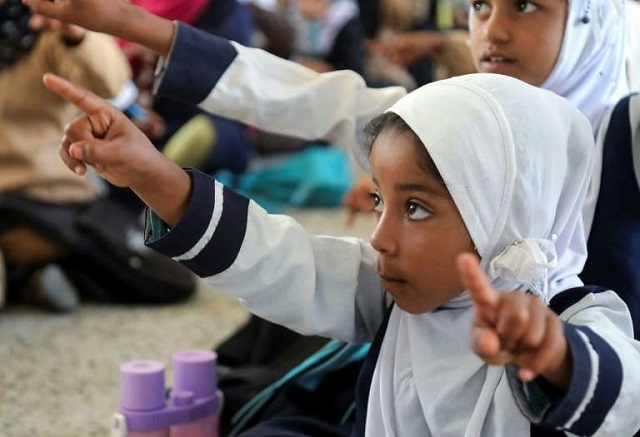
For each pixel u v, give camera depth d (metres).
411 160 0.96
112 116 0.96
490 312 0.75
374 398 1.05
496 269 0.97
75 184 2.39
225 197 1.02
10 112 2.27
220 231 1.01
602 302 0.98
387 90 1.37
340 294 1.10
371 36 4.47
